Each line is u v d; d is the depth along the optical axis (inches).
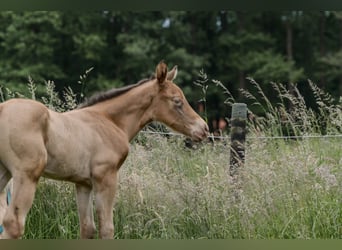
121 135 351.6
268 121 463.8
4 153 296.0
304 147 412.5
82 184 339.6
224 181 376.5
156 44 1397.6
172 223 368.5
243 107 400.8
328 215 366.9
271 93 1396.4
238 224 362.9
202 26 1568.7
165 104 366.3
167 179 387.9
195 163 411.8
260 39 1491.1
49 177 325.1
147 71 1387.8
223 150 417.4
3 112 297.1
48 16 1347.2
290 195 372.8
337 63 1491.1
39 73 1320.1
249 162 388.8
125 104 359.3
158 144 413.4
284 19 1557.6
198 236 366.9
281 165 383.6
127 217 372.2
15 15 1352.1
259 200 365.4
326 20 1632.6
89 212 345.1
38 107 303.0
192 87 1397.6
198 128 368.5
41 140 301.3
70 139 321.4
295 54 1601.9
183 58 1390.3
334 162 411.2
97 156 335.6
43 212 371.9
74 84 1358.3
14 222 293.7
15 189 294.8
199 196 374.3
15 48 1334.9
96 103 357.4
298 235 357.1
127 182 380.8
